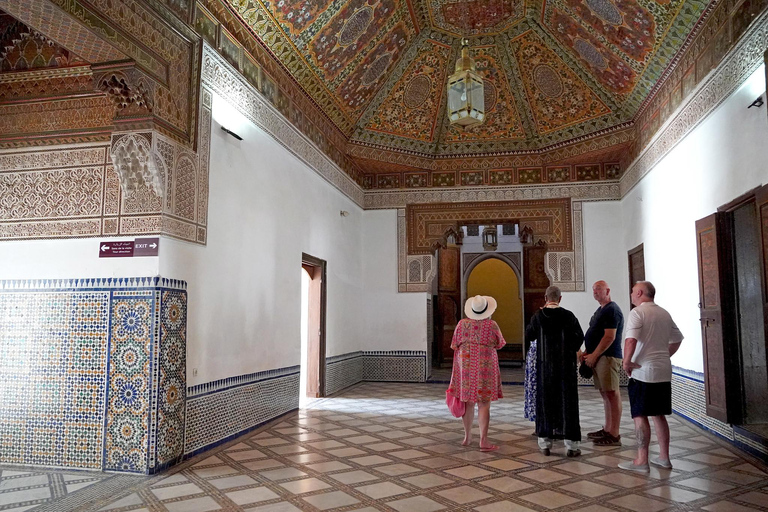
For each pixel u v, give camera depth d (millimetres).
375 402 6590
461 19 6844
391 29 6543
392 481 3422
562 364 4008
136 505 2980
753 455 3973
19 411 3814
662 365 3633
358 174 8625
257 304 5074
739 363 4383
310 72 6094
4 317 3904
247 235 4930
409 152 8398
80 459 3688
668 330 3670
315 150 6727
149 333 3643
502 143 8445
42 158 4027
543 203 8469
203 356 4168
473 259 11516
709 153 4793
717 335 4504
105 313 3727
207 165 4305
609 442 4363
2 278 3959
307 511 2895
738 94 4215
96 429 3674
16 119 4113
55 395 3762
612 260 8203
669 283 5949
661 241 6223
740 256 4469
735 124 4270
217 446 4305
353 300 8305
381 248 8797
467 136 8430
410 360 8578
